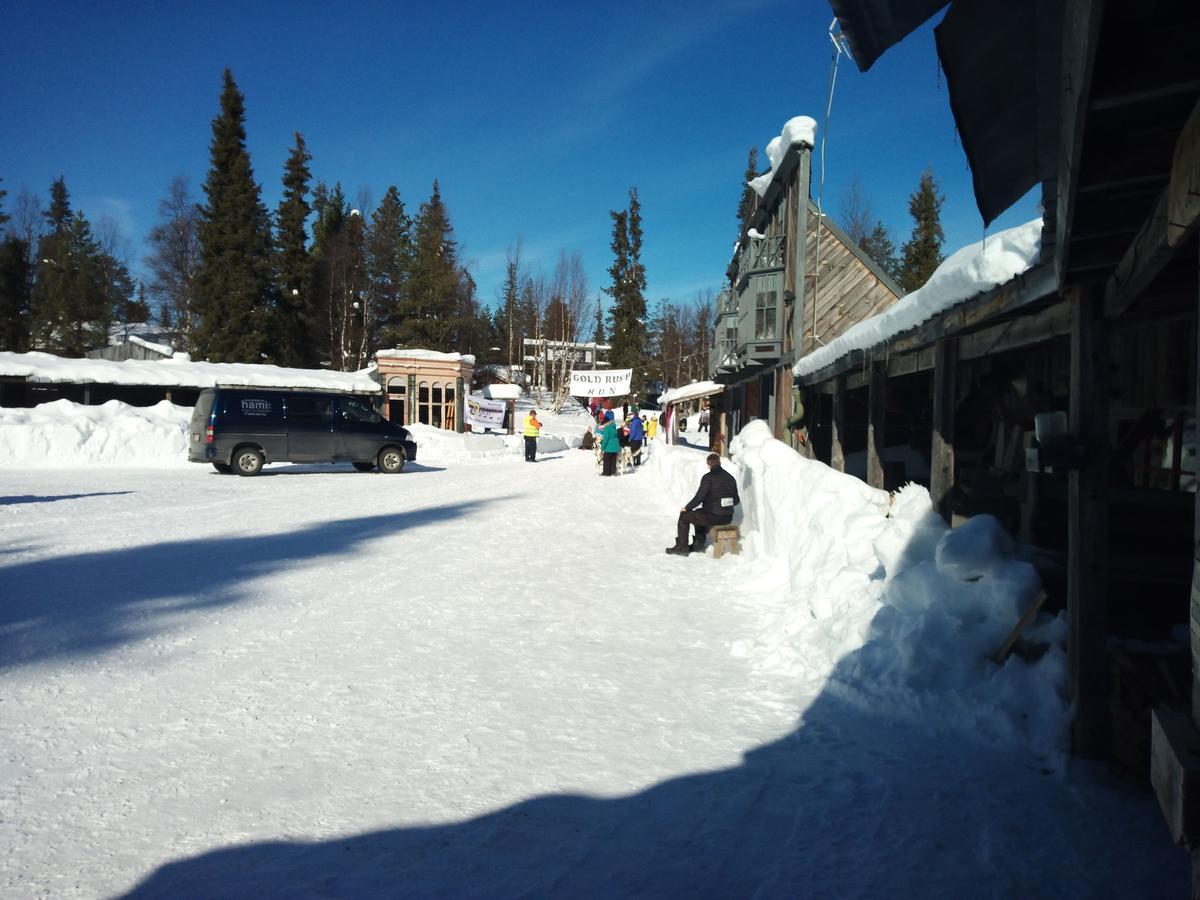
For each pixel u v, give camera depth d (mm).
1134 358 7359
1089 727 3545
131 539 8992
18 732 3654
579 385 36875
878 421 7930
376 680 4531
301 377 30312
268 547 8766
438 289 51656
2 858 2600
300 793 3139
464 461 25969
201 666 4688
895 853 2832
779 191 19531
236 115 42719
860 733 3955
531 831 2908
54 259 59750
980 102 2629
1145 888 2643
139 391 26953
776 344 18625
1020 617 4238
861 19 2434
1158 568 4570
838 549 6160
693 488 12836
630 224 60438
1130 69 1816
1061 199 2379
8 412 19828
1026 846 2895
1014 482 6184
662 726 4008
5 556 7801
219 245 42000
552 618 6109
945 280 4867
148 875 2527
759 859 2773
